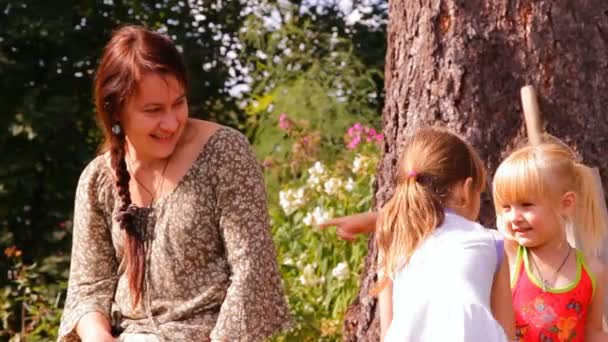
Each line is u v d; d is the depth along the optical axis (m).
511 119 4.96
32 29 11.60
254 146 13.55
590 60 5.00
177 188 3.93
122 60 3.85
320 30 15.93
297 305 6.74
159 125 3.85
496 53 4.98
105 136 4.10
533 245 4.12
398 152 5.18
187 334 3.85
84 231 4.11
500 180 4.13
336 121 14.09
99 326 4.00
